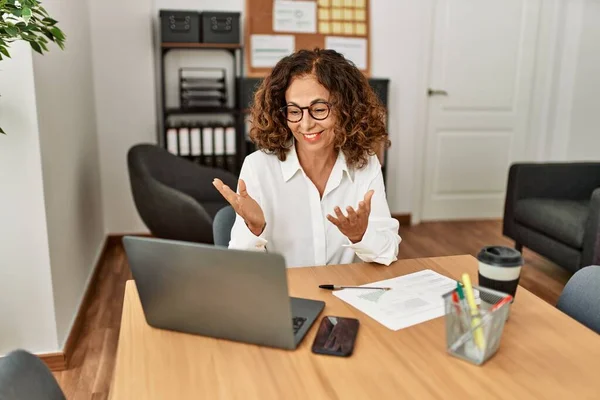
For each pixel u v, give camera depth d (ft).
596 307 4.02
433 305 3.94
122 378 3.08
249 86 12.19
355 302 3.98
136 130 12.28
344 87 4.74
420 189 14.65
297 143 5.16
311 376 3.08
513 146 15.02
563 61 14.66
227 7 12.67
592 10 14.20
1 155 6.70
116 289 10.28
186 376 3.10
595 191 9.03
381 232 4.81
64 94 8.44
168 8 12.33
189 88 12.02
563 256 10.03
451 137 14.65
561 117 14.96
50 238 7.22
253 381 3.04
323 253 5.17
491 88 14.53
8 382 2.80
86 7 11.07
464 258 4.88
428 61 13.98
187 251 3.25
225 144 12.17
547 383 3.01
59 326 7.54
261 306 3.26
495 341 3.24
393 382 3.02
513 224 11.63
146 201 9.72
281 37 12.96
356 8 13.32
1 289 7.07
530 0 14.19
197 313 3.45
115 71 11.92
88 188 10.53
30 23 5.24
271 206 5.17
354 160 5.12
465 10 13.96
